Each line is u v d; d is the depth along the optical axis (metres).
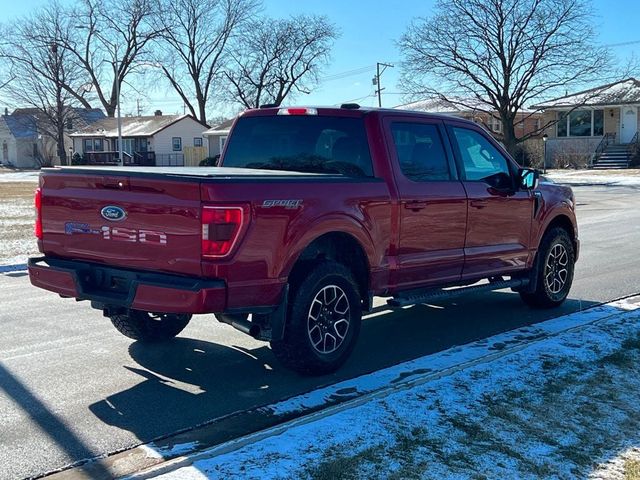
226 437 4.17
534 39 36.62
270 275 4.67
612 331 6.33
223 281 4.46
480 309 7.68
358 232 5.28
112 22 64.19
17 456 3.92
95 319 7.19
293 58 62.81
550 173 40.12
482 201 6.41
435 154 6.12
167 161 59.50
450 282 6.33
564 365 5.37
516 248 6.94
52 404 4.75
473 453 3.82
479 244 6.48
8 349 6.05
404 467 3.63
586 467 3.71
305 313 5.01
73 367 5.56
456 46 37.78
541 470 3.65
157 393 4.97
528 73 37.28
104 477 3.65
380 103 57.19
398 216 5.62
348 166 5.74
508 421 4.28
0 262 10.56
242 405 4.73
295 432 4.05
